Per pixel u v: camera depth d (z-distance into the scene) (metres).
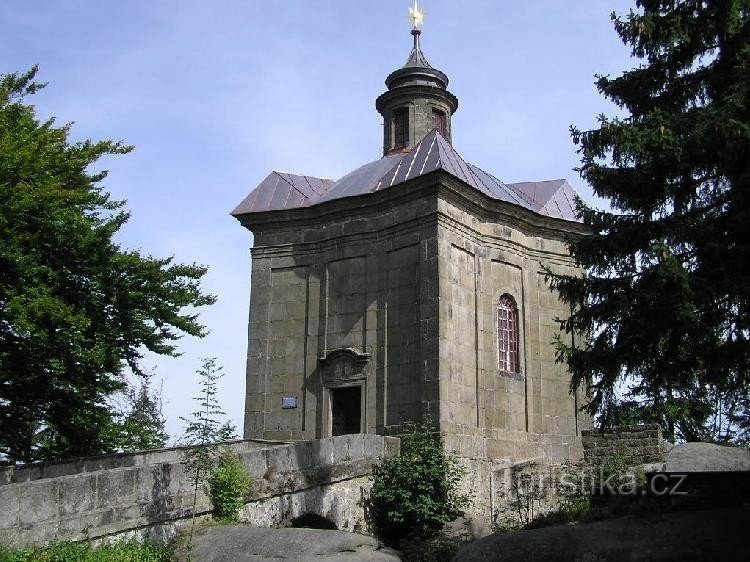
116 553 14.02
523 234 28.31
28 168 20.69
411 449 22.14
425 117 33.69
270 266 28.58
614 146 15.20
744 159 13.90
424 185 25.23
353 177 30.70
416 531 20.69
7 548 12.59
